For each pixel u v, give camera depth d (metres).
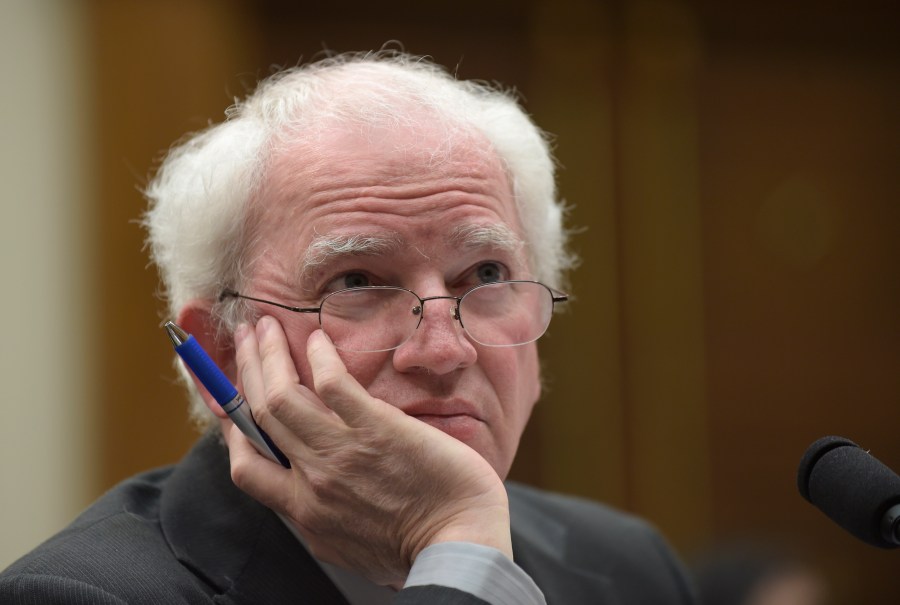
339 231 3.40
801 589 7.23
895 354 10.65
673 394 10.09
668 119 10.26
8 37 8.60
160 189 4.30
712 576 7.27
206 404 3.72
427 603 2.95
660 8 10.24
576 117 10.03
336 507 3.27
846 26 10.62
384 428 3.20
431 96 3.66
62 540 3.51
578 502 5.22
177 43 9.03
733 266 10.37
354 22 9.59
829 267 10.60
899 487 2.66
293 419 3.29
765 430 10.34
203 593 3.39
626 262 10.08
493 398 3.54
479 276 3.61
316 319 3.45
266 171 3.60
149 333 8.75
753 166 10.45
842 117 10.66
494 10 9.90
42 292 8.56
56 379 8.56
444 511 3.17
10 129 8.56
